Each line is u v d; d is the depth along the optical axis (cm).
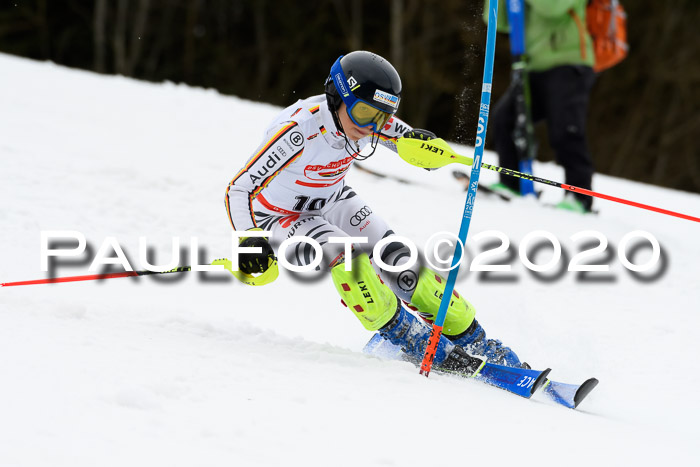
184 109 3553
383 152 3128
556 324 1448
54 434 650
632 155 9450
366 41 9469
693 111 9225
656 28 9225
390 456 719
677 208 3100
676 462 803
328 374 948
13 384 738
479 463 732
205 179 2236
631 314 1536
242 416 759
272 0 9588
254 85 9688
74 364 821
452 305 1100
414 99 9069
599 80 9369
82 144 2459
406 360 1112
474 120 1833
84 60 9356
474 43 1839
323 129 1062
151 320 1107
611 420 965
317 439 732
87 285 1350
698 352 1338
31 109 2920
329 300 1498
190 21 9419
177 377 835
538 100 2545
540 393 1032
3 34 9169
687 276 1825
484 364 1067
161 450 653
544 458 766
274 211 1162
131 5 9431
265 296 1473
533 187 2531
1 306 1018
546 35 2442
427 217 2156
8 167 2011
